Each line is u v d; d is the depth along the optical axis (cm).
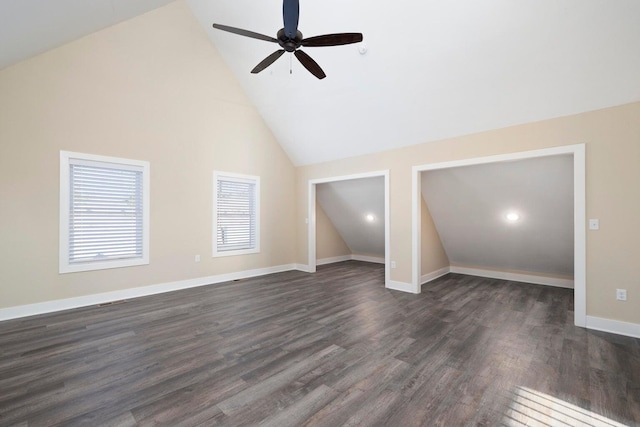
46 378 206
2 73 320
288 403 178
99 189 387
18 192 329
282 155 607
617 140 282
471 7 280
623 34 244
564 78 287
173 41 446
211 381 203
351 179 545
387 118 423
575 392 191
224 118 513
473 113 356
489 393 189
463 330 296
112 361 230
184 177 464
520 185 396
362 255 781
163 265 441
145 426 158
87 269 374
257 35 272
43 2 191
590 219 297
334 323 314
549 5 252
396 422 162
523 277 518
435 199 492
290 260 629
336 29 354
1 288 321
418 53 334
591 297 300
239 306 373
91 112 377
